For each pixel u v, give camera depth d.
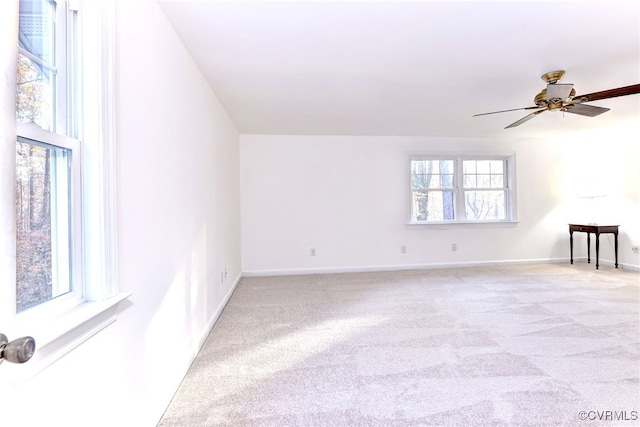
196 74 2.26
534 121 4.07
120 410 1.17
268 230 4.59
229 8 1.64
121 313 1.18
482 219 5.06
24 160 0.83
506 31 1.91
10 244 0.68
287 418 1.50
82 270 1.02
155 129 1.52
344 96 3.01
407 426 1.44
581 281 3.97
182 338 1.87
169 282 1.67
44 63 0.90
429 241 4.91
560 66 2.41
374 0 1.60
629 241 4.59
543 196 5.12
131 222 1.27
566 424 1.44
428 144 4.89
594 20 1.79
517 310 2.95
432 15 1.74
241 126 4.10
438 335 2.42
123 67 1.22
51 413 0.83
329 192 4.71
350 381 1.81
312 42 2.01
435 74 2.53
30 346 0.66
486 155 5.01
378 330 2.53
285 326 2.63
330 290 3.74
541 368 1.92
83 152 1.03
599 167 4.93
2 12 0.65
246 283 4.11
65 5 0.98
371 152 4.78
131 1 1.29
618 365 1.94
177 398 1.67
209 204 2.58
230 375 1.88
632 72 2.52
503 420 1.47
